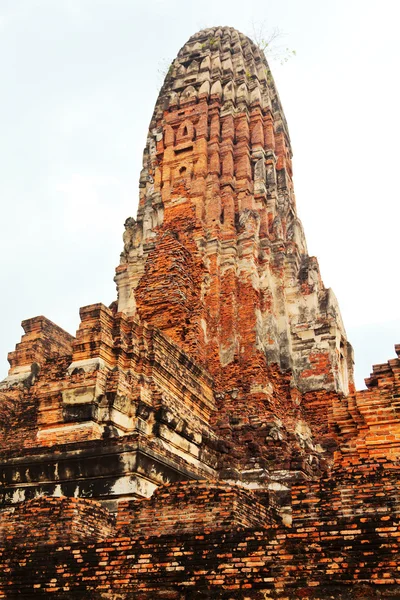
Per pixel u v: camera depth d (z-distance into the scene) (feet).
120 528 44.29
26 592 39.93
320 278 87.40
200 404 68.03
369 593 32.78
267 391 72.02
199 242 83.10
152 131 99.25
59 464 51.70
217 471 65.05
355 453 48.60
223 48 104.47
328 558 34.45
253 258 81.61
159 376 61.00
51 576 39.93
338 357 80.38
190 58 104.06
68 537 42.37
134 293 82.28
